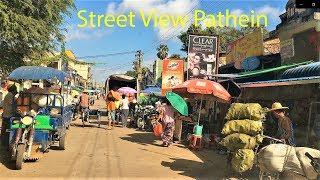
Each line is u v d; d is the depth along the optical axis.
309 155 7.06
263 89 15.13
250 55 20.16
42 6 17.22
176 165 12.05
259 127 9.14
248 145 9.11
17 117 11.02
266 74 18.16
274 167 7.70
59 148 13.62
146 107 24.45
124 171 10.66
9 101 13.09
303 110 11.83
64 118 13.62
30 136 10.91
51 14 17.12
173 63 28.05
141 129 22.88
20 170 10.18
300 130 11.88
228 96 15.83
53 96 13.39
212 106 21.45
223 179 10.12
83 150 13.89
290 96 12.70
